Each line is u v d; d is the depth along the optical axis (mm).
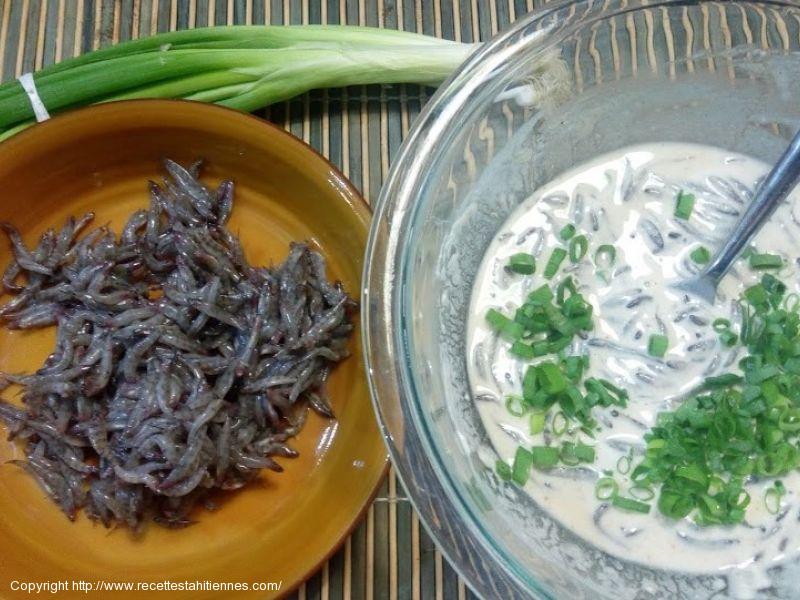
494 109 323
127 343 365
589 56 328
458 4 422
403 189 315
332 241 384
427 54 390
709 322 324
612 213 340
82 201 389
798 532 309
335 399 374
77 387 357
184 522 350
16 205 374
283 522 350
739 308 324
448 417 315
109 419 356
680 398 317
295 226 393
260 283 378
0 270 378
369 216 362
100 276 369
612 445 316
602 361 323
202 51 383
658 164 344
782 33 324
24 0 417
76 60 384
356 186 401
